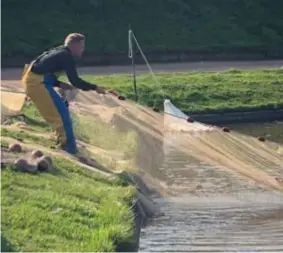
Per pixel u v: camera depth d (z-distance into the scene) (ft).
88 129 66.74
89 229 43.52
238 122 129.70
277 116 132.36
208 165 59.21
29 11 190.08
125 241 44.27
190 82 137.49
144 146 62.08
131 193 52.75
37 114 72.90
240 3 211.00
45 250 38.93
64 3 196.13
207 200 57.57
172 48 189.06
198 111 128.16
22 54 178.09
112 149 63.31
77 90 71.10
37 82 58.70
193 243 51.96
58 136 60.08
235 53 194.80
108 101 70.95
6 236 39.22
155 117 63.93
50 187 48.78
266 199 57.26
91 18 194.29
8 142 56.80
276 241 52.65
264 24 206.59
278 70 152.76
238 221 54.90
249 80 142.72
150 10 200.64
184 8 204.44
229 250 50.47
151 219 54.95
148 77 137.90
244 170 58.29
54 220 43.21
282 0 216.74
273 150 58.90
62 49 58.80
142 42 190.39
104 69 169.78
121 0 200.03
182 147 60.64
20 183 47.91
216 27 201.57
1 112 68.64
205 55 191.52
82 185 51.16
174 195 58.23
